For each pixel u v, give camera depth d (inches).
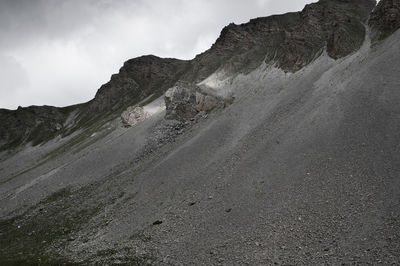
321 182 1461.6
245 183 1743.4
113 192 2477.9
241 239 1307.8
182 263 1274.6
